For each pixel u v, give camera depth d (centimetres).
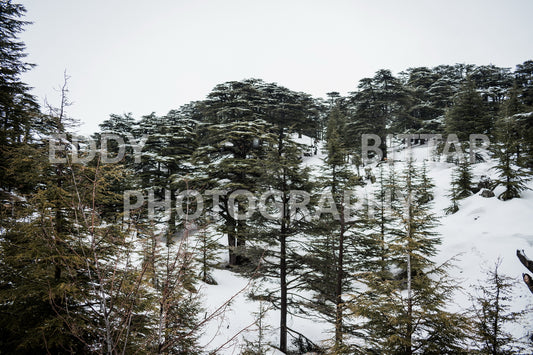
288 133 1444
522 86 4291
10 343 490
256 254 1170
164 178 2277
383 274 752
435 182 2795
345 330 715
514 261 1472
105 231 427
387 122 4362
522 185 2077
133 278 377
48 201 519
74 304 543
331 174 1514
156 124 2903
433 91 4275
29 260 550
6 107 1126
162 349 341
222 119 2531
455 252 1759
